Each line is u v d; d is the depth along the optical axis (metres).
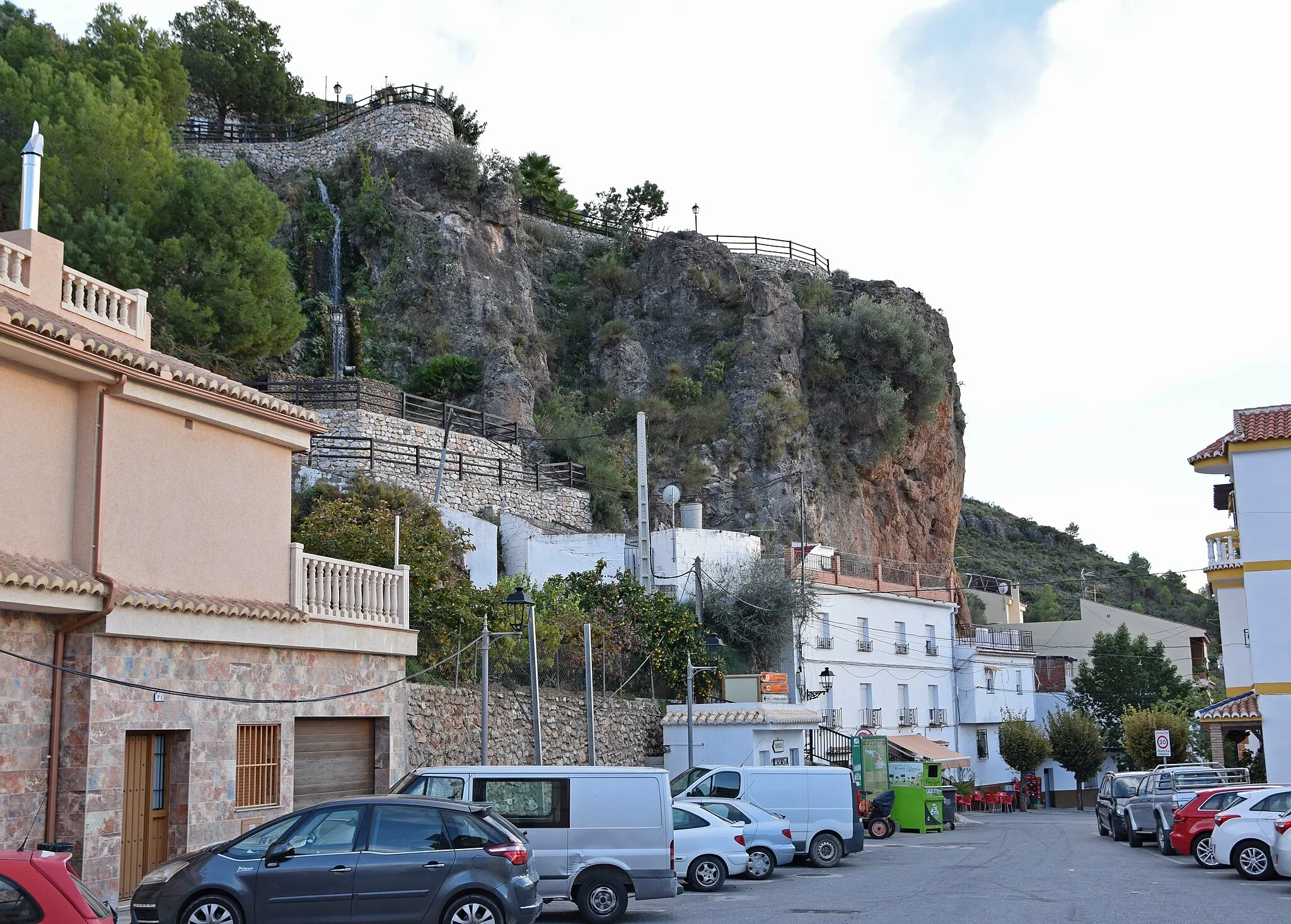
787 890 19.47
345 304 53.06
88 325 17.50
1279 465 33.19
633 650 33.03
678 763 32.34
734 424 58.22
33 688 14.70
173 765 16.55
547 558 39.06
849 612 45.78
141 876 15.84
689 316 62.75
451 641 24.44
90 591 14.93
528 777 15.87
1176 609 110.06
